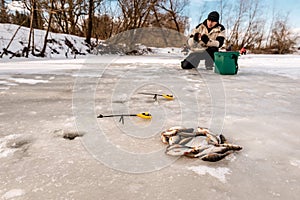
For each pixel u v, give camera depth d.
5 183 1.04
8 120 1.88
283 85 3.77
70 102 2.49
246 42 31.23
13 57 8.55
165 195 0.98
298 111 2.28
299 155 1.36
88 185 1.04
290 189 1.04
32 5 8.66
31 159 1.26
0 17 10.87
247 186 1.05
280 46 32.28
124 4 14.15
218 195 0.99
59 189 1.01
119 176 1.12
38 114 2.06
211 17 5.35
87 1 12.82
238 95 2.96
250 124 1.88
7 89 3.09
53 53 10.79
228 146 1.39
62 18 13.68
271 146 1.48
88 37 13.73
